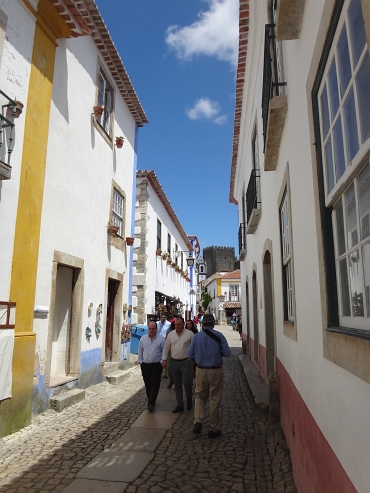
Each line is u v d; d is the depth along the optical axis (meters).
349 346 1.79
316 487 2.55
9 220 5.45
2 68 5.37
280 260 5.02
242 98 9.83
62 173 7.13
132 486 3.75
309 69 2.74
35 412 5.90
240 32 7.70
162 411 6.55
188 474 4.05
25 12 5.90
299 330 3.43
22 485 3.74
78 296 7.80
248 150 10.31
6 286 5.35
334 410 2.11
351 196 2.02
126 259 11.05
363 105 1.74
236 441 5.07
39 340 6.13
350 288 2.06
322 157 2.50
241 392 8.28
